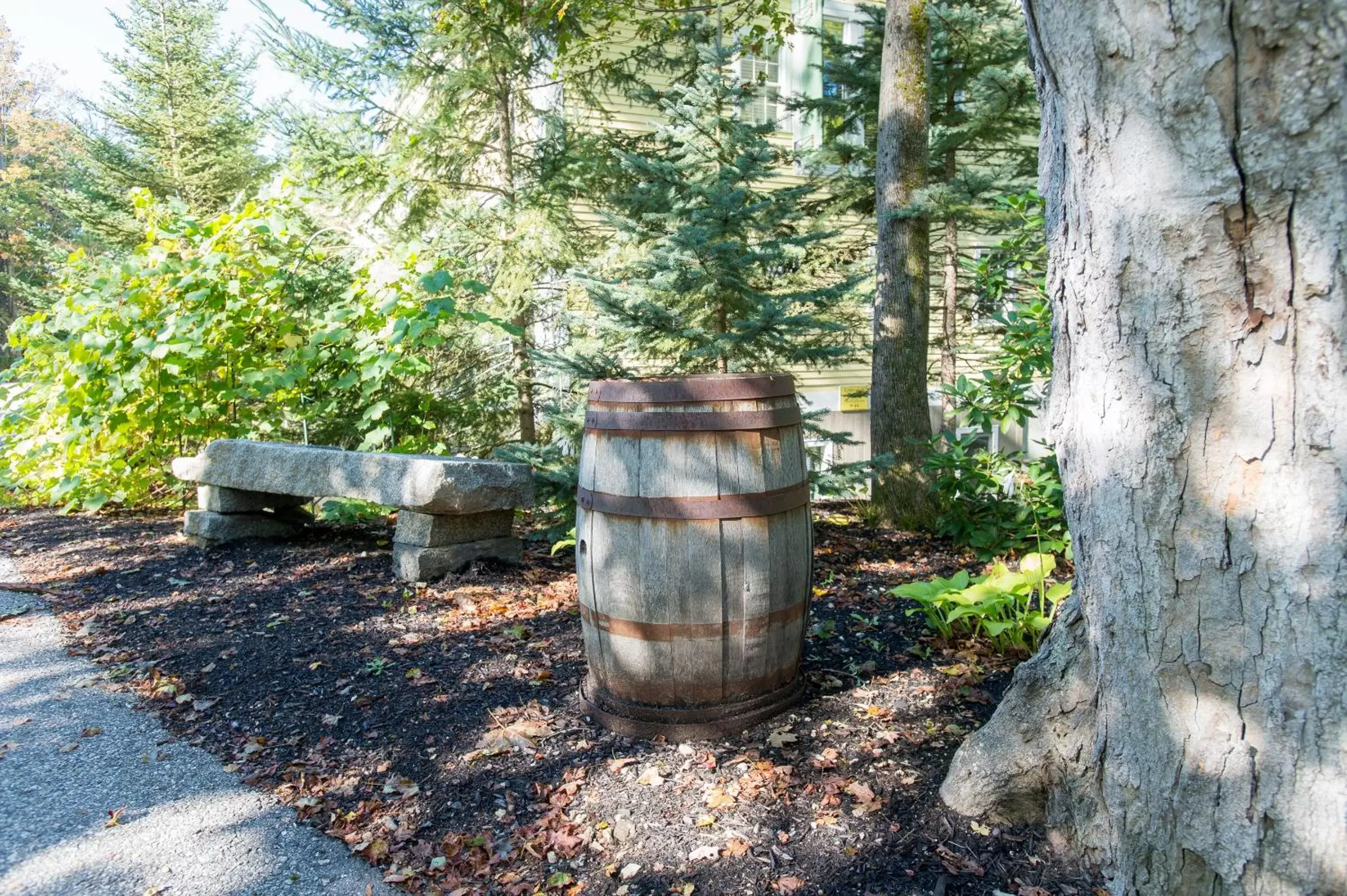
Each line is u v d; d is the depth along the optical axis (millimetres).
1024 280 7031
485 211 8070
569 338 8188
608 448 2906
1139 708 1976
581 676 3516
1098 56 1769
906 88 6656
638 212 7152
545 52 8086
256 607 4512
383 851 2447
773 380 2924
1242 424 1713
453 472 4621
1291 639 1691
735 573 2842
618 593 2906
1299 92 1512
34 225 25656
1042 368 5281
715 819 2516
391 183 7633
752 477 2842
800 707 3166
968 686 3291
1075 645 2355
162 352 6070
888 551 5930
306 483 5191
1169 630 1880
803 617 3125
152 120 14727
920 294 6793
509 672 3574
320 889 2301
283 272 6953
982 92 8367
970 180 7066
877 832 2422
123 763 2963
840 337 8992
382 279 6301
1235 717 1792
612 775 2764
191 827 2574
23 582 5191
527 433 8625
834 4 11172
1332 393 1596
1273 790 1743
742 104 7133
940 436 6777
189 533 5898
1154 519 1870
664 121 8805
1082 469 2090
